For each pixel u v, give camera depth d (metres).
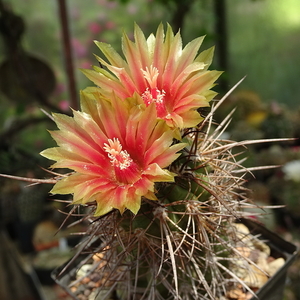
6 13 0.37
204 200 0.14
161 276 0.15
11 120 0.46
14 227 0.45
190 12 0.44
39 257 0.40
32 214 0.42
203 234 0.14
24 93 0.42
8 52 0.39
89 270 0.18
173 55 0.13
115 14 0.45
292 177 0.42
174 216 0.14
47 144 0.50
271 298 0.17
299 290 0.35
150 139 0.12
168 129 0.12
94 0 0.44
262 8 0.45
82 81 0.47
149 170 0.11
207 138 0.16
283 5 0.44
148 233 0.13
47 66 0.42
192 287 0.15
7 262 0.41
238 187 0.16
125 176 0.12
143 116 0.12
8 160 0.44
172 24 0.40
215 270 0.15
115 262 0.15
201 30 0.42
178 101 0.12
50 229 0.42
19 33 0.38
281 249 0.18
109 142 0.12
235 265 0.17
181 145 0.12
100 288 0.16
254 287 0.17
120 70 0.12
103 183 0.12
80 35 0.45
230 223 0.16
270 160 0.45
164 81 0.13
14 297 0.38
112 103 0.12
